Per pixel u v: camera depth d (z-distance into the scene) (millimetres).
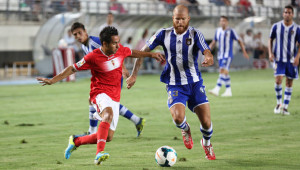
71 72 16906
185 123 17562
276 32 30172
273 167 16094
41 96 42250
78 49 61156
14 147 20625
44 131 24938
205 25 76062
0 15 65375
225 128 25016
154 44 17594
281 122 26844
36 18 67812
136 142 21422
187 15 16953
